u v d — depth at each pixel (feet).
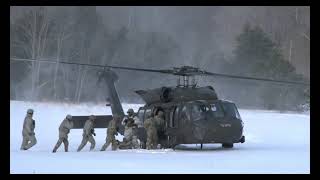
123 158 194.39
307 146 257.75
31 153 222.89
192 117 230.48
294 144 272.31
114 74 287.48
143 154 213.87
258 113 514.68
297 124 393.70
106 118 265.75
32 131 249.14
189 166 166.61
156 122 243.40
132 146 250.16
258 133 340.18
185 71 240.73
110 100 285.23
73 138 318.24
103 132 361.92
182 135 233.14
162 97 249.55
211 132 226.79
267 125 388.98
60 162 178.19
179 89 246.88
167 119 243.19
